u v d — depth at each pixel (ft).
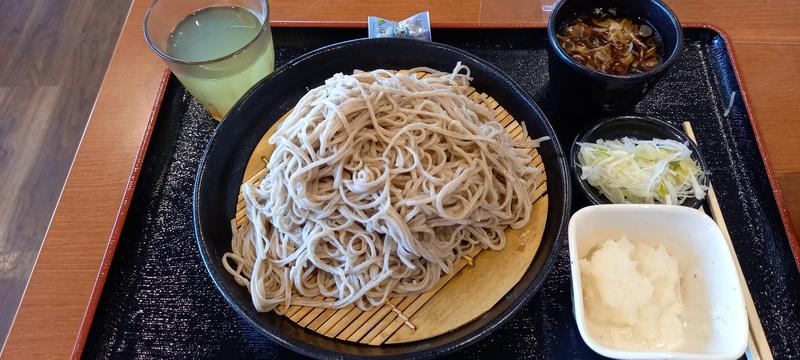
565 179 0.83
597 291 0.76
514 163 0.88
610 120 0.93
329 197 0.79
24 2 1.89
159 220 0.92
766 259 0.87
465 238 0.84
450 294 0.80
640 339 0.74
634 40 0.93
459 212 0.80
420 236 0.81
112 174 0.98
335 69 1.00
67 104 1.71
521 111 0.93
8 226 1.54
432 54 0.98
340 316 0.79
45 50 1.81
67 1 1.89
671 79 1.06
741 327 0.69
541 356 0.79
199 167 0.84
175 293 0.85
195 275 0.87
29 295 0.87
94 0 1.89
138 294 0.85
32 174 1.61
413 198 0.78
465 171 0.80
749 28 1.14
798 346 0.79
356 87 0.81
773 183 0.92
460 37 1.12
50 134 1.67
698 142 0.98
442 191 0.77
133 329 0.82
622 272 0.76
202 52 0.95
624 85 0.84
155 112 1.01
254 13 0.98
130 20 1.18
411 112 0.84
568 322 0.81
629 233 0.81
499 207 0.85
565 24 0.97
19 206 1.57
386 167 0.78
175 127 1.03
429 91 0.87
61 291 0.87
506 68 1.08
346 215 0.79
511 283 0.80
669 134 0.93
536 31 1.10
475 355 0.79
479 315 0.77
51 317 0.85
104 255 0.87
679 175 0.90
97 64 1.77
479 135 0.84
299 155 0.77
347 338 0.76
